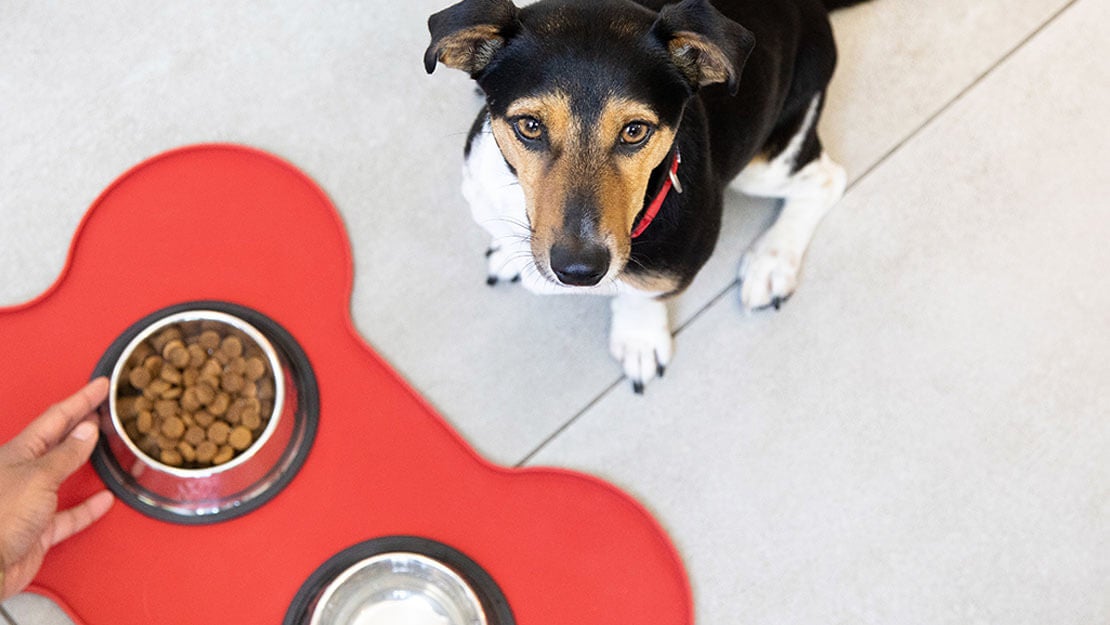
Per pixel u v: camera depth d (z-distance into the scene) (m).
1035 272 2.00
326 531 1.89
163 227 1.96
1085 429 1.96
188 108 2.01
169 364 1.87
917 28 2.06
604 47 1.59
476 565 1.89
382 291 1.96
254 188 1.97
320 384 1.92
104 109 2.00
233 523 1.88
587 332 1.97
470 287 1.97
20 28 2.02
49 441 1.81
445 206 1.99
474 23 1.59
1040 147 2.04
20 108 2.00
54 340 1.91
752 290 1.96
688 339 1.97
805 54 1.83
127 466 1.85
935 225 2.01
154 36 2.03
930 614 1.91
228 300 1.94
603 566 1.90
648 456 1.94
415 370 1.95
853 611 1.91
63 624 1.85
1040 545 1.93
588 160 1.60
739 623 1.90
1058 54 2.06
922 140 2.04
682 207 1.71
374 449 1.91
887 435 1.95
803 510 1.93
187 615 1.86
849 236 2.01
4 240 1.95
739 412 1.95
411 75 2.03
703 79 1.63
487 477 1.91
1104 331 1.99
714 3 1.75
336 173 2.00
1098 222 2.02
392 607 1.87
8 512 1.76
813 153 1.92
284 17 2.04
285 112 2.01
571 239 1.60
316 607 1.85
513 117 1.62
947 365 1.97
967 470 1.95
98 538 1.86
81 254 1.94
